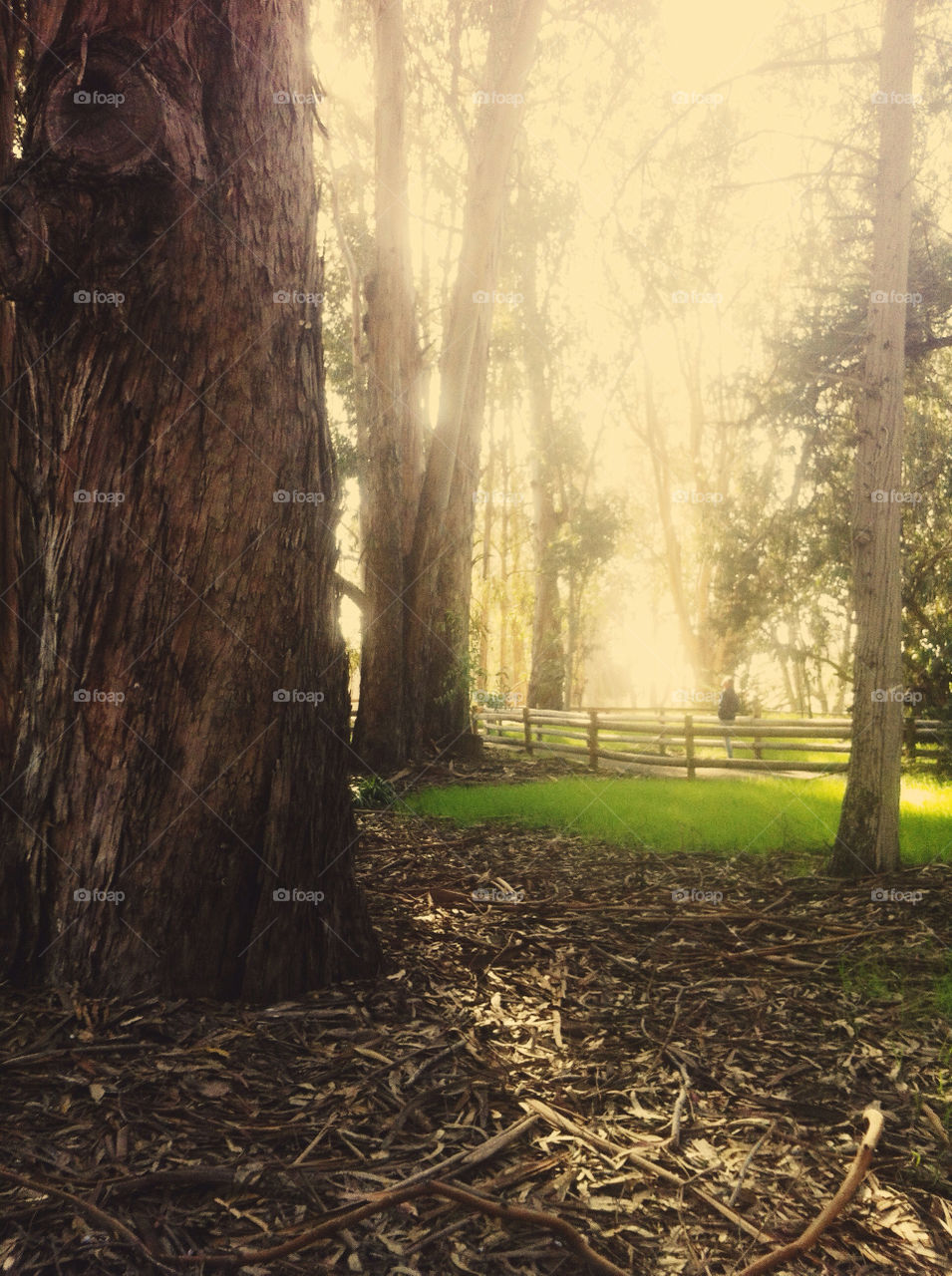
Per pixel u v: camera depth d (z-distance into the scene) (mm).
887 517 7754
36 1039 3695
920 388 14461
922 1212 2994
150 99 4012
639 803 11359
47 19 4129
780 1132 3465
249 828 4320
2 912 4281
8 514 4578
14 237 4055
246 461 4336
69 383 4258
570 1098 3699
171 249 4156
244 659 4316
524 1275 2615
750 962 5496
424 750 16734
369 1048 3918
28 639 4500
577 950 5645
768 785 13852
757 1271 2605
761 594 20297
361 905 4832
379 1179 2994
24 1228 2660
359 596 15727
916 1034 4387
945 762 14523
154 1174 2885
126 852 4164
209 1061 3643
